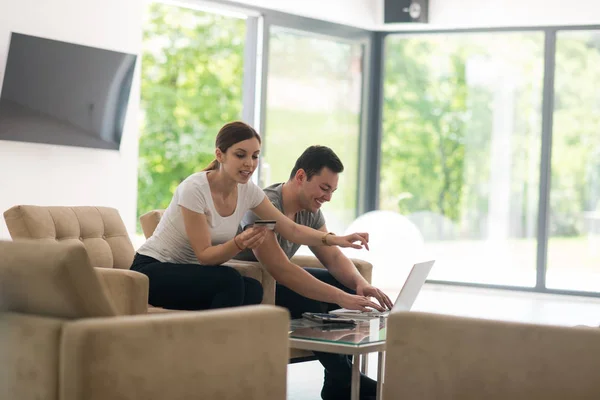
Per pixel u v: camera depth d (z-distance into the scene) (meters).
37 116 6.46
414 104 9.36
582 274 8.72
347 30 9.05
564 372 2.62
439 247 9.30
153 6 15.70
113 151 7.08
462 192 9.19
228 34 16.16
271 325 2.72
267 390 2.72
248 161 3.95
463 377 2.73
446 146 9.25
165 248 4.04
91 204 6.92
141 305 3.69
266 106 8.40
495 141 9.04
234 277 3.84
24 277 2.37
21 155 6.45
